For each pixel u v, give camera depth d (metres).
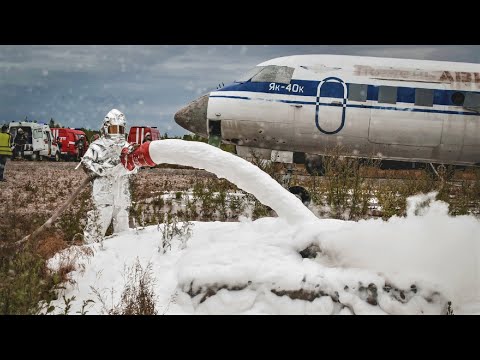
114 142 7.34
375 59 15.60
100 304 5.61
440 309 5.09
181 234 6.85
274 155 15.40
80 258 6.51
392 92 15.09
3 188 18.50
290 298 5.18
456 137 15.35
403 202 10.43
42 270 6.17
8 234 9.09
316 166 15.67
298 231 6.01
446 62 15.84
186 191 14.48
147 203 12.45
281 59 15.42
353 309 5.09
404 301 5.10
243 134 15.22
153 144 6.93
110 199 7.44
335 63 15.38
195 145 6.60
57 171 27.14
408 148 15.51
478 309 5.12
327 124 14.96
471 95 15.25
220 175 6.51
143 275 5.82
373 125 15.06
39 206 14.07
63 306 5.60
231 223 7.44
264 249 5.77
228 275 5.34
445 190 12.31
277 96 14.88
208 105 15.17
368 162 13.31
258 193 6.40
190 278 5.45
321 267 5.46
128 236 7.38
